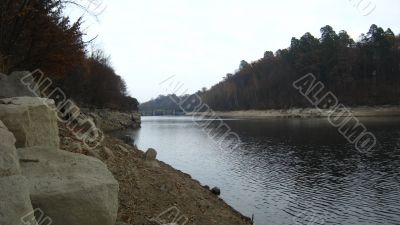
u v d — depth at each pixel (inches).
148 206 404.2
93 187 240.8
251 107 5605.3
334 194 913.5
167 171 577.6
